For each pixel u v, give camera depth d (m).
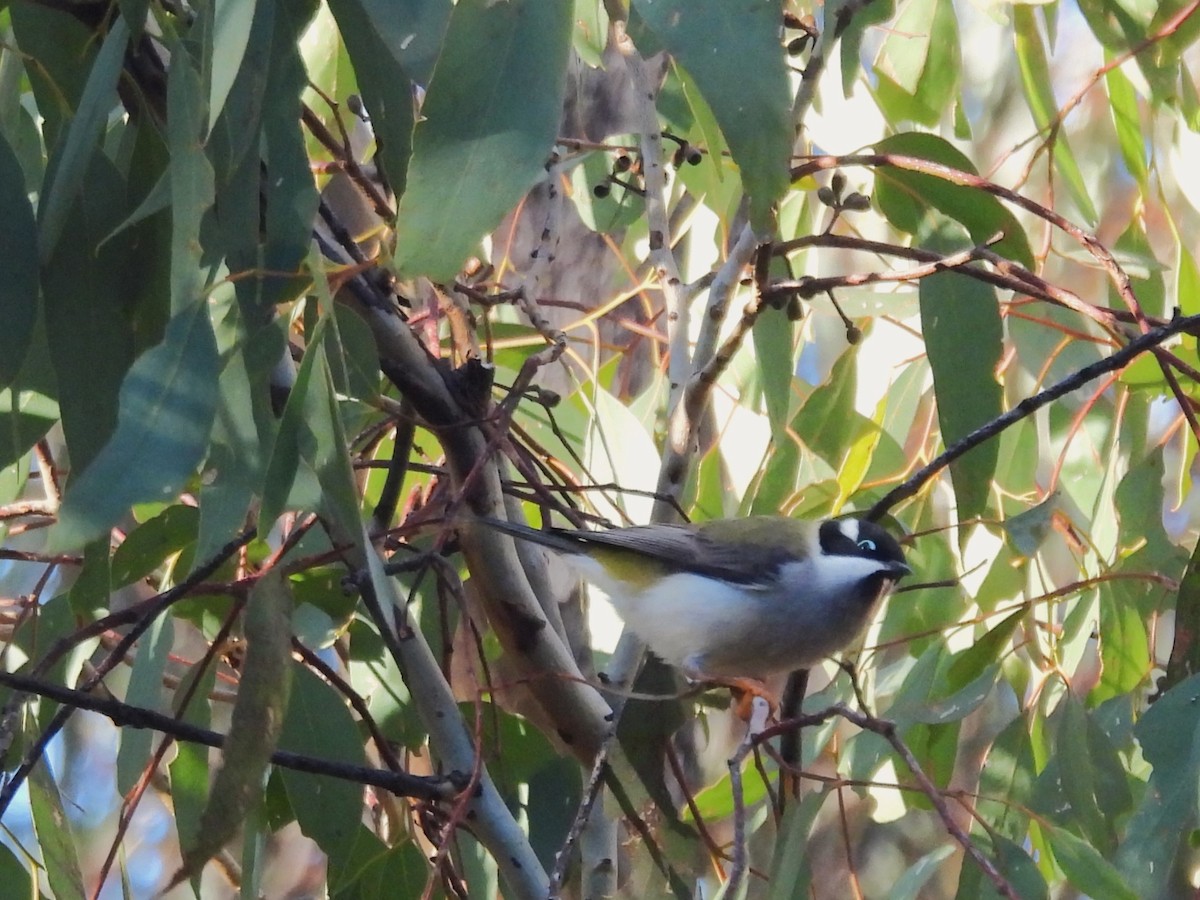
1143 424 8.84
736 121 4.54
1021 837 7.20
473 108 4.88
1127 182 11.55
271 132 5.37
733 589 7.46
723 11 4.62
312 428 4.76
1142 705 7.89
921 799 7.95
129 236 5.95
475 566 6.88
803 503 8.86
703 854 7.36
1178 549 7.96
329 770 5.64
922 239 7.43
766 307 6.95
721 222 8.94
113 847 5.97
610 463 8.22
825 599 7.46
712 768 11.00
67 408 5.74
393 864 6.71
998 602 8.43
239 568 7.19
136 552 6.97
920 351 9.89
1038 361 9.02
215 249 5.18
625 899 6.49
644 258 9.74
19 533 7.95
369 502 8.78
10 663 7.52
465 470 6.70
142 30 5.50
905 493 5.88
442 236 4.78
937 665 7.98
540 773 7.37
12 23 6.10
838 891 11.38
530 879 6.12
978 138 11.39
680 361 7.63
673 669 7.86
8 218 5.48
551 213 7.79
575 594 9.09
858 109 9.53
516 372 9.05
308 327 6.27
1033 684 9.09
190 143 4.91
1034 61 9.41
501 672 7.81
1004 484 8.98
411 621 6.46
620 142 9.52
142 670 6.57
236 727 4.23
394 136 5.75
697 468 9.08
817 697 8.39
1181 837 5.95
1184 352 8.88
